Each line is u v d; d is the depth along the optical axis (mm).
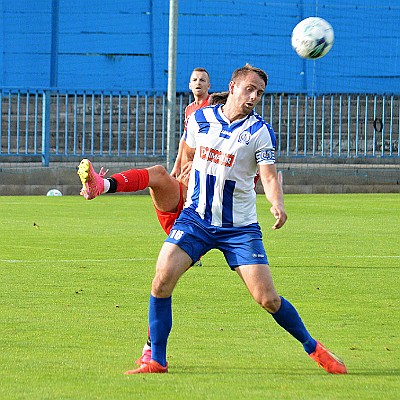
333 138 91562
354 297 29828
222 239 19719
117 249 42000
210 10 101875
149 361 19312
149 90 80688
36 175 78125
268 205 68875
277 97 91000
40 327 24266
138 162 81062
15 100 89625
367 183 84188
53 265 36531
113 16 100688
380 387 17734
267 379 18422
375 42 102875
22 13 98688
